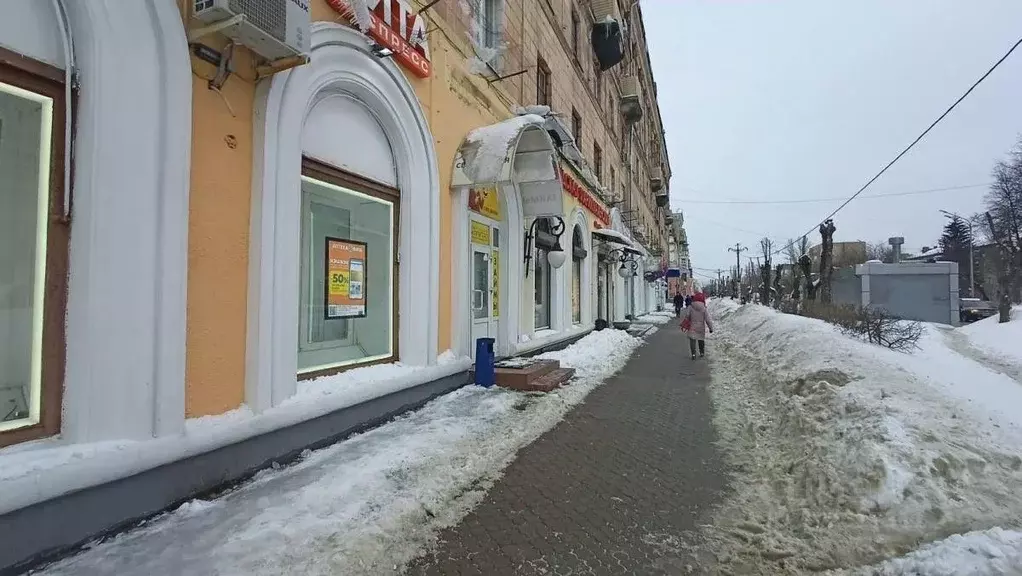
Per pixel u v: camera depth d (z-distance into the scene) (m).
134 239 3.17
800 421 5.27
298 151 4.50
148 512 3.23
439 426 5.45
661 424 6.04
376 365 5.88
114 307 3.08
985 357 15.66
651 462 4.72
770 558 3.02
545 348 11.02
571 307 13.50
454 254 7.39
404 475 4.10
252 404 4.01
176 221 3.38
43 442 2.86
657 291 53.34
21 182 2.92
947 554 2.57
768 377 8.06
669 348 14.62
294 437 4.38
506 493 3.99
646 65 33.78
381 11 5.56
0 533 2.54
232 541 2.96
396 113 5.96
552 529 3.40
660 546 3.19
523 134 8.42
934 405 4.68
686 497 3.93
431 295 6.64
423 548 3.13
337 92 5.23
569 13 14.29
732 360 11.48
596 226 16.66
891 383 5.41
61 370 2.97
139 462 3.12
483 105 8.43
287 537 3.02
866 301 27.48
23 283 2.92
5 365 2.84
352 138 5.53
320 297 5.20
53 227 2.96
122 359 3.11
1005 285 23.23
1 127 2.85
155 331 3.27
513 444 5.15
